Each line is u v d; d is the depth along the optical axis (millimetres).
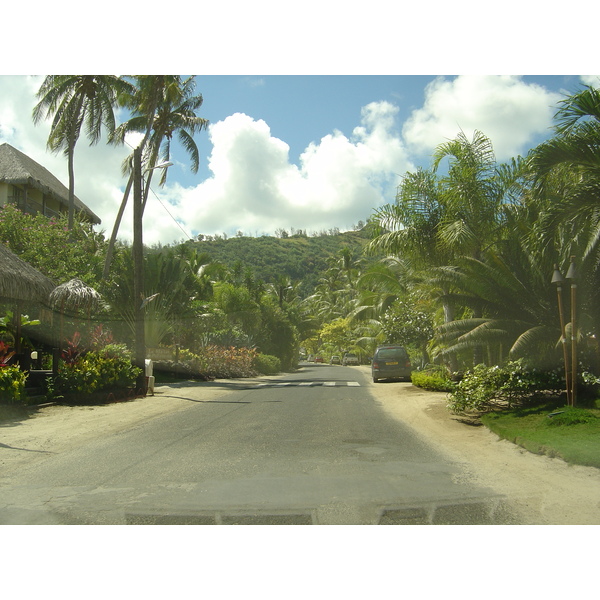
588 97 9445
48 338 19297
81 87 27812
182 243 47000
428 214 18203
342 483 6227
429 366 22500
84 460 7574
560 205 10117
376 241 18703
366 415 12336
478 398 10961
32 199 34500
